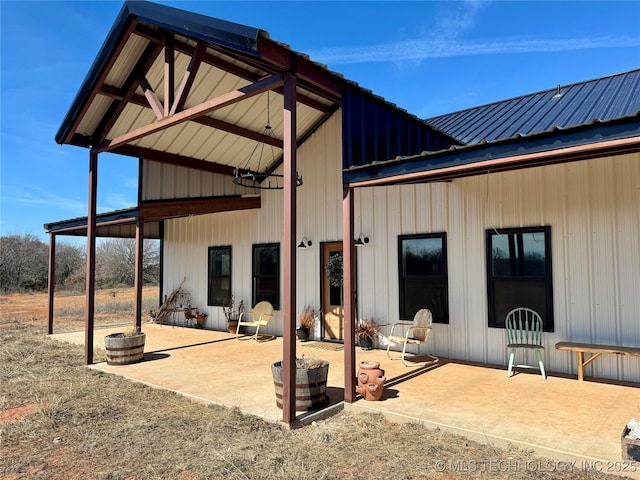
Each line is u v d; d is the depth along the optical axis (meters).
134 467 3.06
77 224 9.27
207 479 2.87
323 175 8.03
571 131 3.22
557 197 5.48
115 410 4.31
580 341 5.25
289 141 3.96
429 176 4.07
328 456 3.19
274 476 2.88
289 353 3.79
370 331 7.02
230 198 8.96
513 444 3.27
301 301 8.32
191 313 10.38
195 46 5.19
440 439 3.47
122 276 26.41
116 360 6.24
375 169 4.32
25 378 5.61
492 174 6.00
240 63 5.73
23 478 2.90
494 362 5.90
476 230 6.11
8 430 3.77
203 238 10.43
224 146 8.02
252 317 9.16
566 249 5.39
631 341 4.93
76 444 3.48
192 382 5.26
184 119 4.98
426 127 6.10
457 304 6.25
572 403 4.16
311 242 8.16
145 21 4.70
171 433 3.70
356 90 4.75
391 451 3.26
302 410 4.07
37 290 23.83
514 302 5.77
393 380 5.11
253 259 9.27
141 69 5.67
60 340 8.77
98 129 6.53
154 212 8.55
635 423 3.09
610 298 5.08
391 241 7.00
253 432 3.67
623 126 3.02
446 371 5.51
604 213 5.16
